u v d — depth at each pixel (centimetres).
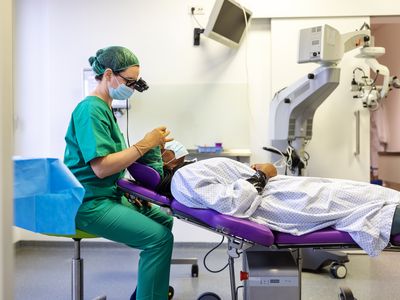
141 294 162
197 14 337
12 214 66
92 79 326
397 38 502
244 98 337
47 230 145
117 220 161
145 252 163
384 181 542
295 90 278
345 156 333
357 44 268
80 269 180
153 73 339
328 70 256
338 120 333
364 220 143
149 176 168
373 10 325
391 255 314
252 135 340
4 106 64
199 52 338
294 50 332
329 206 151
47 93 347
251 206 149
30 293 226
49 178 145
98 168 160
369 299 216
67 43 341
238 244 147
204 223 150
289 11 329
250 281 153
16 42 348
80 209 162
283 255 160
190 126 338
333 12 328
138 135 337
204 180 151
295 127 292
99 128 165
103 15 339
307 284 243
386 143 532
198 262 292
